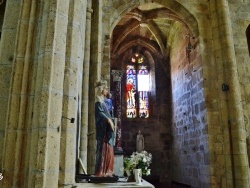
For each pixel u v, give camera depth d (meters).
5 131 3.24
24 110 3.27
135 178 4.51
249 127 8.40
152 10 12.09
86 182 4.55
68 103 3.57
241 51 9.19
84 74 6.40
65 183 3.30
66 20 3.61
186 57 12.02
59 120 3.23
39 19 3.58
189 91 11.39
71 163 3.44
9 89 3.55
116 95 12.88
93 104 7.04
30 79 3.38
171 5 9.84
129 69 16.53
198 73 9.95
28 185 2.94
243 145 7.94
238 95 8.35
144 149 14.86
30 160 3.02
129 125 15.30
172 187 13.70
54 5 3.50
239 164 7.80
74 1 3.96
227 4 9.37
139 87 16.25
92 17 7.64
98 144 4.98
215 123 8.72
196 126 10.20
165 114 15.52
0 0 5.00
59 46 3.42
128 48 16.55
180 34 13.34
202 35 9.55
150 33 15.73
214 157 8.48
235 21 9.55
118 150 7.77
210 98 9.03
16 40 3.51
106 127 5.01
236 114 8.19
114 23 9.30
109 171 4.87
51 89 3.22
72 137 3.52
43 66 3.26
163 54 15.91
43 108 3.12
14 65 3.41
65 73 3.63
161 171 14.62
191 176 10.76
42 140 3.03
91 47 7.43
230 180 7.92
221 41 9.05
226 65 8.71
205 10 9.77
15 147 3.15
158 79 16.12
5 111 3.51
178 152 13.10
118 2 9.48
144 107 15.85
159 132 15.27
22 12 3.61
